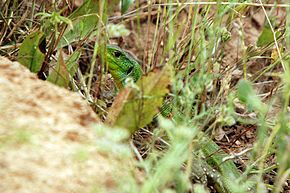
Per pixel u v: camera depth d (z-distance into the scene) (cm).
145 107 308
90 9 373
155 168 279
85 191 249
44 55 360
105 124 310
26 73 311
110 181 255
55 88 304
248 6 414
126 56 392
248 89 289
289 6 346
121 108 307
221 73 375
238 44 443
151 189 232
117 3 379
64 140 272
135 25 497
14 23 416
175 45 374
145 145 342
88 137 277
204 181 325
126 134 247
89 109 296
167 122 250
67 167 256
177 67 359
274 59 396
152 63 386
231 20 384
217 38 356
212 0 393
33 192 242
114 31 316
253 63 448
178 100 334
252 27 501
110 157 267
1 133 265
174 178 269
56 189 246
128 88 307
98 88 351
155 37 380
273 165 336
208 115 310
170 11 379
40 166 254
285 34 359
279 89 377
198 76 322
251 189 317
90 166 259
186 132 244
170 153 243
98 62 405
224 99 355
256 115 385
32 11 403
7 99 291
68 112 290
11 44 396
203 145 322
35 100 294
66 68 337
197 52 371
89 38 379
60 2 419
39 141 267
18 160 253
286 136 315
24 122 277
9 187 241
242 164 358
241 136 387
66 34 379
